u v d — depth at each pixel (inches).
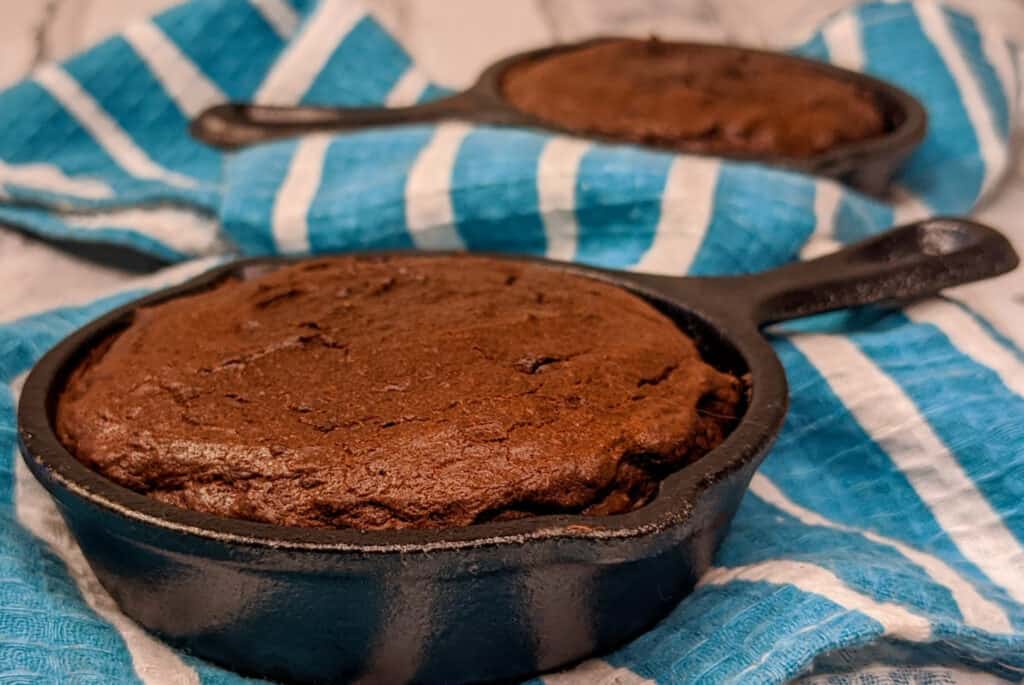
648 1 28.7
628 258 20.5
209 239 21.9
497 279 18.1
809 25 28.6
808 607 16.1
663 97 22.7
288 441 15.9
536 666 15.7
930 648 16.2
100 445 16.1
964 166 23.5
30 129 23.8
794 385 18.5
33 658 15.0
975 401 17.9
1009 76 25.1
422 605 14.4
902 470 17.9
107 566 15.9
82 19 26.9
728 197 20.2
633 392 16.6
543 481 15.7
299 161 21.6
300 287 17.8
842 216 20.5
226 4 24.8
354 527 15.4
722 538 16.6
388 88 24.8
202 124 22.5
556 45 25.4
